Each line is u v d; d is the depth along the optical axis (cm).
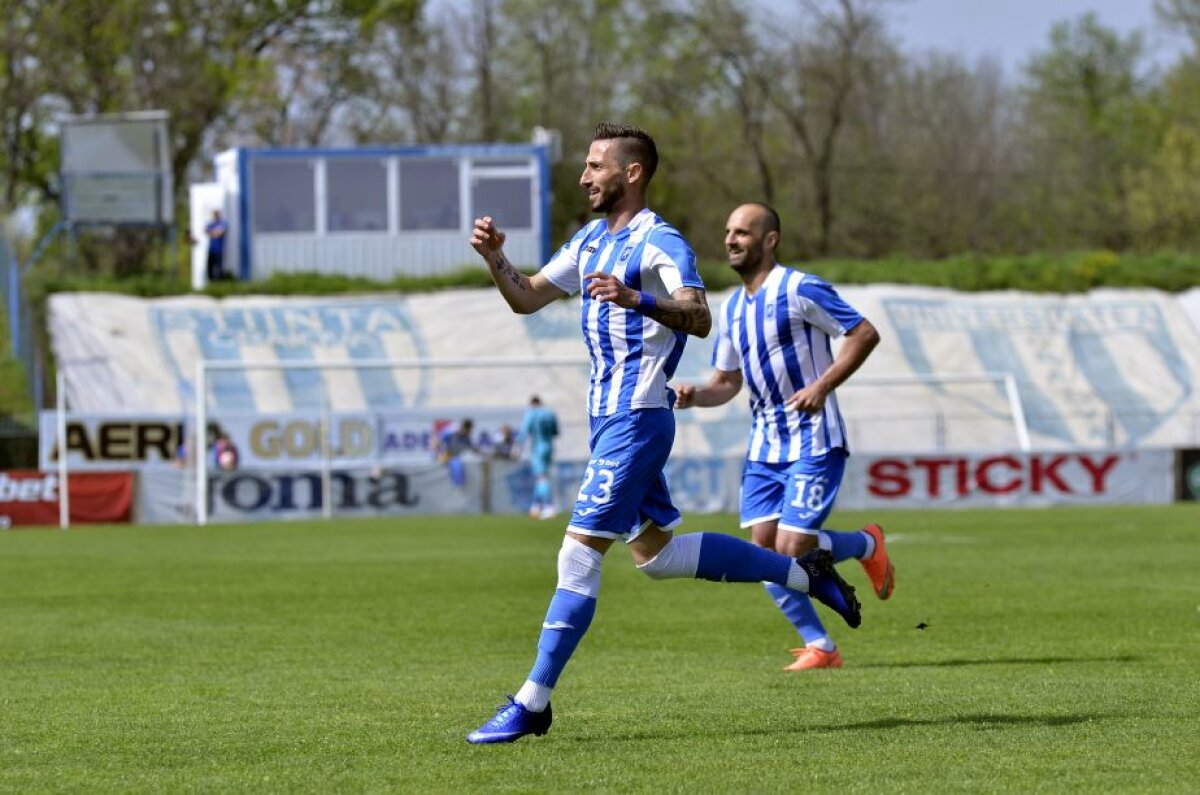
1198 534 6500
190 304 13138
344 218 13900
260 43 18825
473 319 13100
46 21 16512
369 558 5703
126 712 2197
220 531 7819
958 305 13950
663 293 1962
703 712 2114
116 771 1727
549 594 4269
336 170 13888
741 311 2797
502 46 19738
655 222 1980
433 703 2258
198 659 2917
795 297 2728
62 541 7062
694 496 9394
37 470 9531
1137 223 19900
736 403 11344
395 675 2644
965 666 2666
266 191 13850
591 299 1980
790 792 1555
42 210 18100
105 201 13600
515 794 1564
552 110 19475
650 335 1948
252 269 13850
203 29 17938
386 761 1764
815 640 2692
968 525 7262
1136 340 13850
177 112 17262
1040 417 11994
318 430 10206
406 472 9375
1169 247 19812
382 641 3219
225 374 12369
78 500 9094
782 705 2173
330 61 19025
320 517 9262
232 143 18525
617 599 4066
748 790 1567
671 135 19488
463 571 5066
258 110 18238
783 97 19450
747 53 18925
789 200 19738
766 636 3247
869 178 19688
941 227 19950
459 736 1936
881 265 14625
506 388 12481
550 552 5981
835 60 19038
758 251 2781
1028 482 9538
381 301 13275
